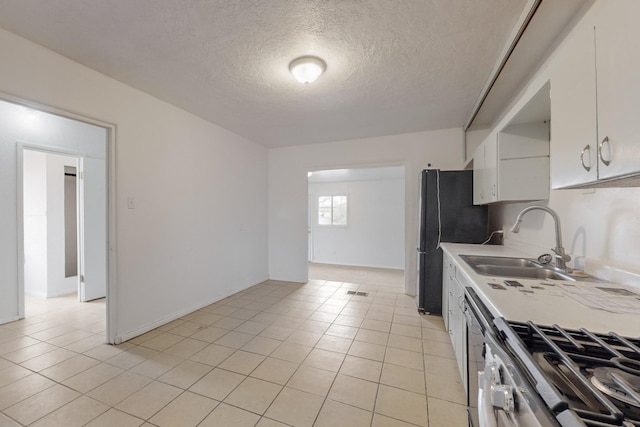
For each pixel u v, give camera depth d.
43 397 1.66
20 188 2.93
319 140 4.23
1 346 2.30
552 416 0.51
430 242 3.06
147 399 1.65
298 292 3.96
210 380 1.85
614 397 0.57
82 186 3.51
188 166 3.07
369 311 3.18
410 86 2.45
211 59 2.03
